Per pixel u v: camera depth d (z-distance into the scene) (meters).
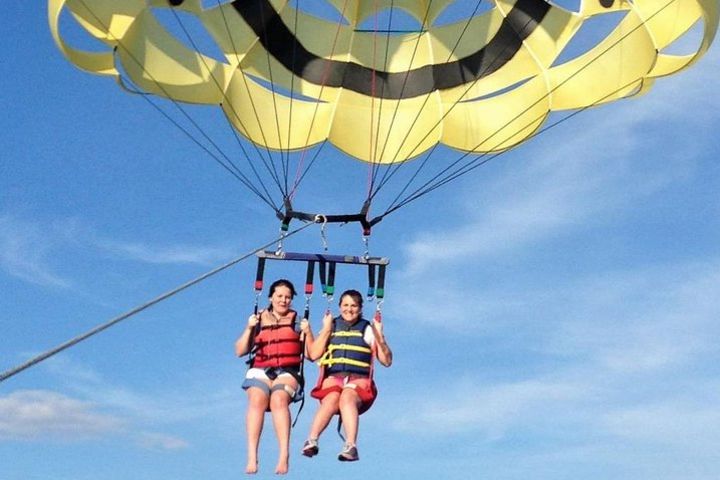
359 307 13.34
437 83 16.06
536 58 15.68
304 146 15.85
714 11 13.58
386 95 16.09
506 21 15.88
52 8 13.48
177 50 15.18
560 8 15.59
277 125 15.77
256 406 12.80
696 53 14.35
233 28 15.59
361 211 14.11
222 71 15.46
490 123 15.80
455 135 15.85
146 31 14.92
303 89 15.96
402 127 15.94
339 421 12.85
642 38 14.82
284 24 15.92
